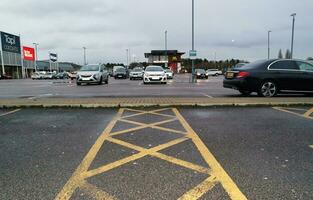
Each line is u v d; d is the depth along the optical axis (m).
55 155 4.60
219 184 3.51
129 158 4.45
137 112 8.44
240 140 5.37
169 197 3.20
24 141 5.40
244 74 11.35
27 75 77.38
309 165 4.11
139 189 3.39
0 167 4.10
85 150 4.85
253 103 9.28
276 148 4.89
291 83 11.49
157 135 5.80
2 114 8.18
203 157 4.47
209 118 7.45
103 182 3.59
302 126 6.48
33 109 8.97
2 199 3.17
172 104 9.21
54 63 105.31
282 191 3.31
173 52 73.75
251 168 4.01
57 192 3.32
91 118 7.58
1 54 62.56
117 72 42.06
